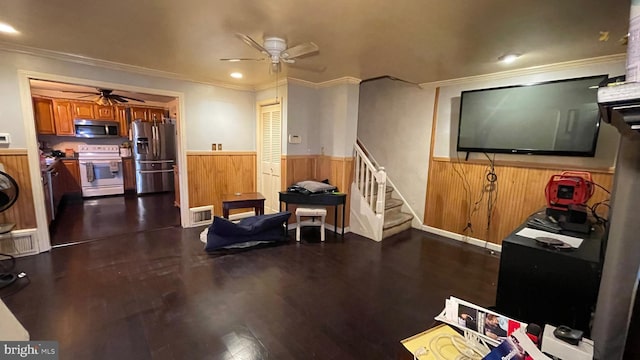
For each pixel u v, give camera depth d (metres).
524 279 1.51
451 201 4.09
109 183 6.22
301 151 4.32
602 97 0.77
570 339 1.00
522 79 3.27
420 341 1.15
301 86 4.18
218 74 3.77
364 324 2.10
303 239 3.93
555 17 1.90
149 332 1.95
